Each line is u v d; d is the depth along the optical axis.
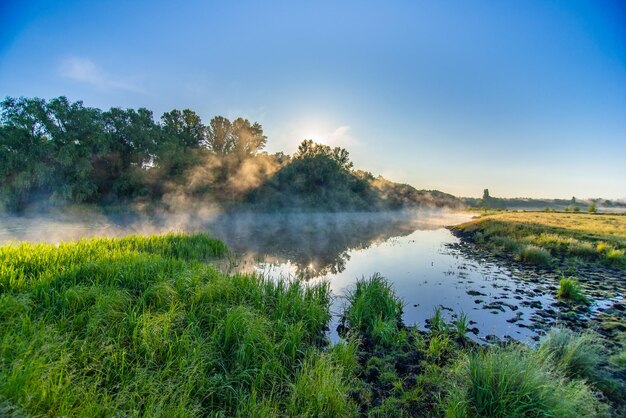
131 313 6.38
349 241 26.30
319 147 73.75
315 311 8.04
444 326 8.03
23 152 36.00
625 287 11.92
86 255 10.27
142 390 4.45
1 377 3.81
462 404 4.53
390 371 6.13
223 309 7.30
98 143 40.91
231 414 4.70
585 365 5.64
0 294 6.59
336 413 4.56
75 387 4.13
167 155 48.62
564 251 18.41
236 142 70.31
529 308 9.64
